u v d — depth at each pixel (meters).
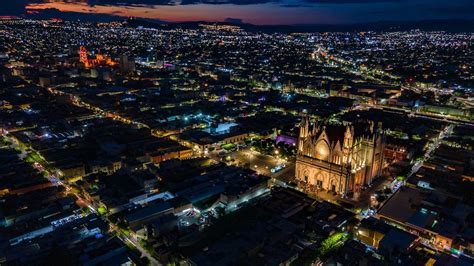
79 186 148.12
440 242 112.19
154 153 178.50
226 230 117.88
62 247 102.81
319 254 106.69
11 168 159.25
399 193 141.12
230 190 137.75
